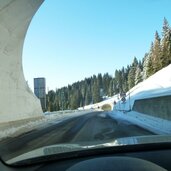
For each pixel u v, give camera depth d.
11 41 30.73
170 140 4.68
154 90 73.56
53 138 19.17
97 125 29.23
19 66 36.06
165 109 29.16
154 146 4.27
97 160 3.09
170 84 69.00
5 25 27.70
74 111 92.31
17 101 35.78
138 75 147.00
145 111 41.41
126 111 61.12
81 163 3.06
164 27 108.31
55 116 59.69
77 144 5.28
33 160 3.96
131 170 2.75
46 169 3.74
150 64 120.94
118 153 4.21
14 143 17.34
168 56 107.12
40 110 48.69
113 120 37.62
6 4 25.47
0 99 29.70
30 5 28.80
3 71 30.70
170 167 3.48
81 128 26.19
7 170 3.87
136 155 3.98
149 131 21.97
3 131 25.31
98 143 5.09
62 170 3.68
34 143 16.89
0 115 29.05
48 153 4.28
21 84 38.16
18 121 32.94
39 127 31.83
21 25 30.61
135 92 93.38
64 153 4.15
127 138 5.39
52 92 170.00
